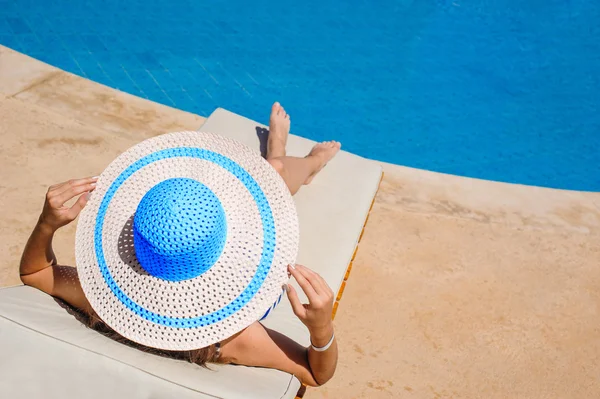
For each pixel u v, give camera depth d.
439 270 5.14
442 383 4.29
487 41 8.63
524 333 4.71
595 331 4.80
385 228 5.46
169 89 7.41
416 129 7.37
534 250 5.45
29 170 5.36
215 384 2.63
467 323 4.73
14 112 5.92
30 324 2.69
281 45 8.18
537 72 8.27
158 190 2.53
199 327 2.67
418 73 8.05
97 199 2.82
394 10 8.95
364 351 4.43
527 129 7.55
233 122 4.99
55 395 2.61
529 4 9.30
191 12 8.48
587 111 7.84
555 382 4.39
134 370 2.62
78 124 5.95
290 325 3.40
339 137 7.16
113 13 8.28
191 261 2.54
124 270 2.67
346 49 8.25
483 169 7.03
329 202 4.43
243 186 2.87
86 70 7.46
